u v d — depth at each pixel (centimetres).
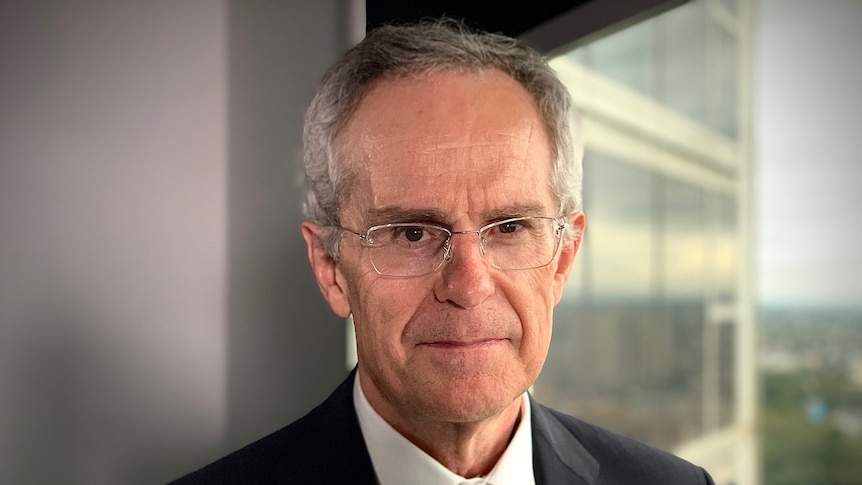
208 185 133
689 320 473
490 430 103
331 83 100
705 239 481
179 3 129
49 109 114
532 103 97
